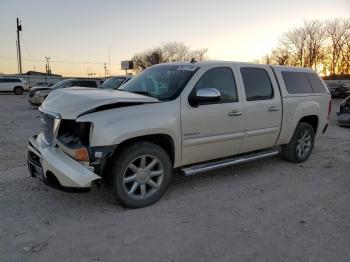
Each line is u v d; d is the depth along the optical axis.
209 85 4.85
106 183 4.22
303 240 3.57
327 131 10.95
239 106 5.15
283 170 6.07
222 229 3.77
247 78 5.40
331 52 63.44
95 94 4.35
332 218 4.12
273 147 6.25
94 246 3.36
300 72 6.51
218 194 4.82
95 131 3.83
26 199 4.46
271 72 5.86
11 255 3.18
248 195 4.81
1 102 23.28
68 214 4.05
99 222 3.87
